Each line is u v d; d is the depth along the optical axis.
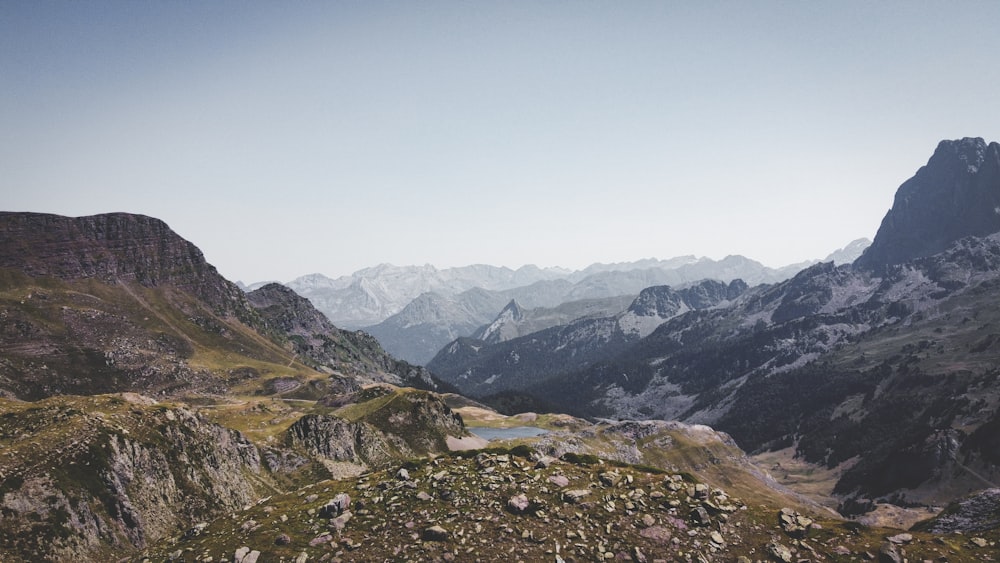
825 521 50.53
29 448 77.12
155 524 82.50
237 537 46.78
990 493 60.75
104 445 84.06
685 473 59.03
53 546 67.06
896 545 45.47
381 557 42.88
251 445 133.12
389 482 55.25
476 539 45.03
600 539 45.75
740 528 48.03
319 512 50.06
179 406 109.44
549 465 58.06
